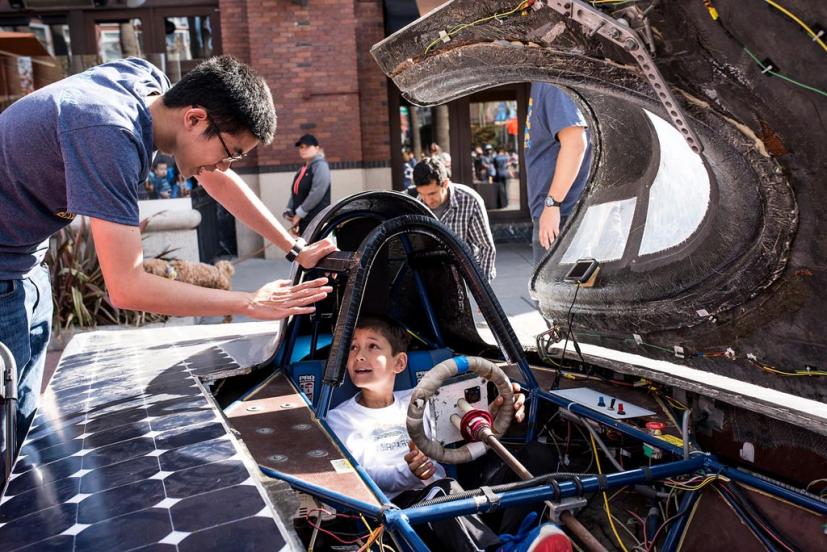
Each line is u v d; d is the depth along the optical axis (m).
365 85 11.70
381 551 1.75
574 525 1.81
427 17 2.05
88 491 1.69
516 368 2.86
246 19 11.52
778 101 1.61
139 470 1.78
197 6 11.55
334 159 11.53
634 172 2.56
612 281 2.45
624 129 2.48
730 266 2.03
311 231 2.81
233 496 1.61
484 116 12.06
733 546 2.00
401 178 12.18
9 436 2.04
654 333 2.36
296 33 11.27
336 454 2.02
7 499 1.73
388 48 2.21
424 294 3.10
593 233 2.68
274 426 2.22
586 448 2.72
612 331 2.51
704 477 2.05
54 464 1.89
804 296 1.90
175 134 2.13
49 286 2.74
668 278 2.23
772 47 1.54
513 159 12.09
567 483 1.83
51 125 2.01
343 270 2.49
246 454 1.85
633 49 1.66
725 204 1.99
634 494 2.56
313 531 2.17
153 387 2.55
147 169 2.11
